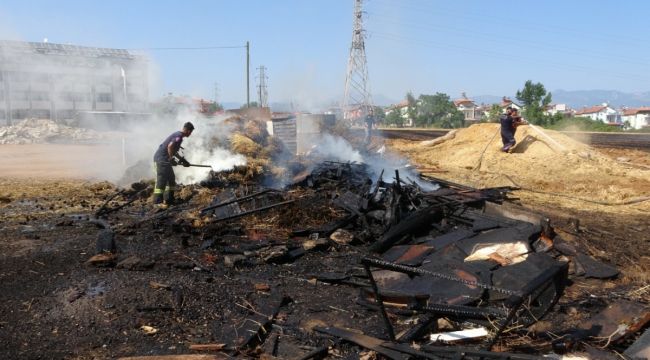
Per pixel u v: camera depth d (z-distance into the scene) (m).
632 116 101.56
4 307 4.59
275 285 5.31
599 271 5.84
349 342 4.07
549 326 4.47
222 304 4.77
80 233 7.14
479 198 8.14
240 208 8.00
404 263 5.71
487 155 15.93
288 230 7.24
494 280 5.00
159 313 4.54
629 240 7.46
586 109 111.50
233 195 8.58
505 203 8.21
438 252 6.01
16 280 5.21
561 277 4.14
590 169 13.66
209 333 4.23
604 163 14.24
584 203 10.55
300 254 6.30
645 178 12.71
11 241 6.66
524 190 11.84
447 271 5.21
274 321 4.48
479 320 4.29
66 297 4.78
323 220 7.63
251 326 4.31
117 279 5.24
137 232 7.06
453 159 16.92
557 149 15.01
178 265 5.68
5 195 10.16
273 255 6.02
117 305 4.65
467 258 5.77
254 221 7.56
